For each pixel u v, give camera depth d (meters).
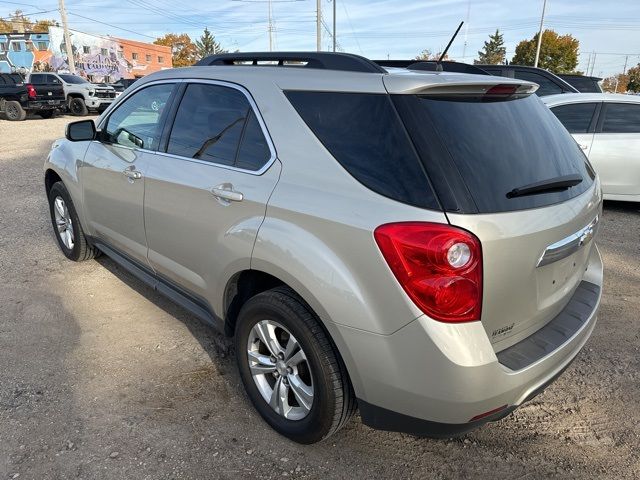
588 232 2.49
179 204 2.91
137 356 3.30
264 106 2.54
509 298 2.04
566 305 2.57
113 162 3.59
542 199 2.15
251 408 2.83
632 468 2.46
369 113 2.16
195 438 2.59
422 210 1.91
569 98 7.07
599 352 3.47
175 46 89.06
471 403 1.94
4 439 2.54
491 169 2.04
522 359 2.10
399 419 2.10
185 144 3.01
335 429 2.37
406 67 2.91
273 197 2.35
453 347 1.88
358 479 2.37
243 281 2.69
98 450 2.49
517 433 2.70
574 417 2.83
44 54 46.34
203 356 3.32
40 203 7.01
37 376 3.06
